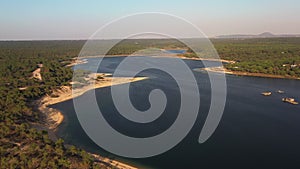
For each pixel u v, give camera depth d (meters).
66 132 74.00
